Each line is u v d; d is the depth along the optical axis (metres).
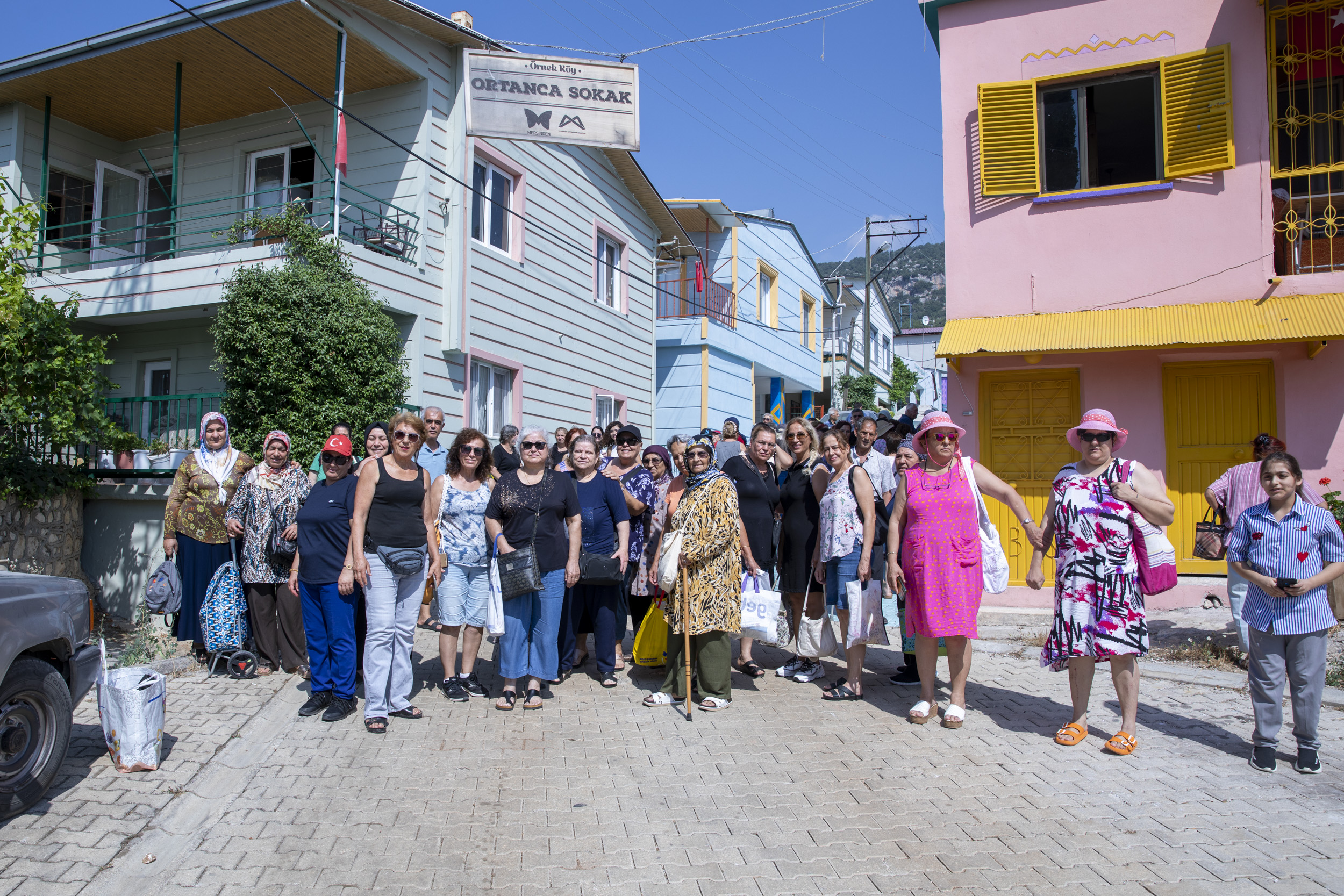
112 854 3.64
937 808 4.17
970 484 5.34
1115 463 4.95
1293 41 8.13
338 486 5.61
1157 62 8.50
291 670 6.42
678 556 5.72
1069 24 8.84
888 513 6.29
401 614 5.53
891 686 6.45
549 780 4.55
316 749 4.99
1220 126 8.21
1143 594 4.87
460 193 11.33
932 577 5.29
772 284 23.41
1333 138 8.04
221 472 6.65
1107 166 8.89
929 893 3.36
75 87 11.30
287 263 9.21
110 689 4.47
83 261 12.27
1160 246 8.45
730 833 3.90
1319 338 7.43
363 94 11.41
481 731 5.35
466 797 4.32
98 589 8.91
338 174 9.73
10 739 3.85
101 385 8.60
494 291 12.09
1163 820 4.02
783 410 25.52
